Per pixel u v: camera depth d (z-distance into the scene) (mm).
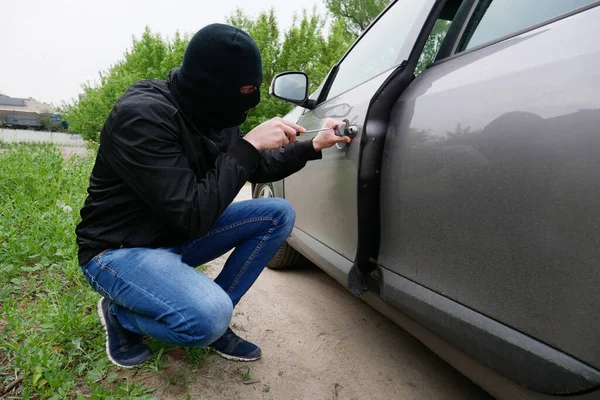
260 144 1367
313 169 1954
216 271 2535
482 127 1031
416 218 1264
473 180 1045
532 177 895
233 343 1645
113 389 1415
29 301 1919
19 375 1437
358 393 1563
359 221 1453
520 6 1248
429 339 1301
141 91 1284
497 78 1044
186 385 1475
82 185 3941
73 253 2281
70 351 1521
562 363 826
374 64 1806
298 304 2256
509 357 945
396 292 1362
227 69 1202
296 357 1754
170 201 1193
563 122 844
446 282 1157
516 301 939
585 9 938
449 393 1587
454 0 1602
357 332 2002
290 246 2602
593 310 775
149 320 1333
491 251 1000
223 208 1274
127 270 1303
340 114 1743
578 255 802
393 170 1372
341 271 1632
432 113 1223
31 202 3162
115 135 1219
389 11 2014
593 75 817
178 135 1276
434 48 1547
